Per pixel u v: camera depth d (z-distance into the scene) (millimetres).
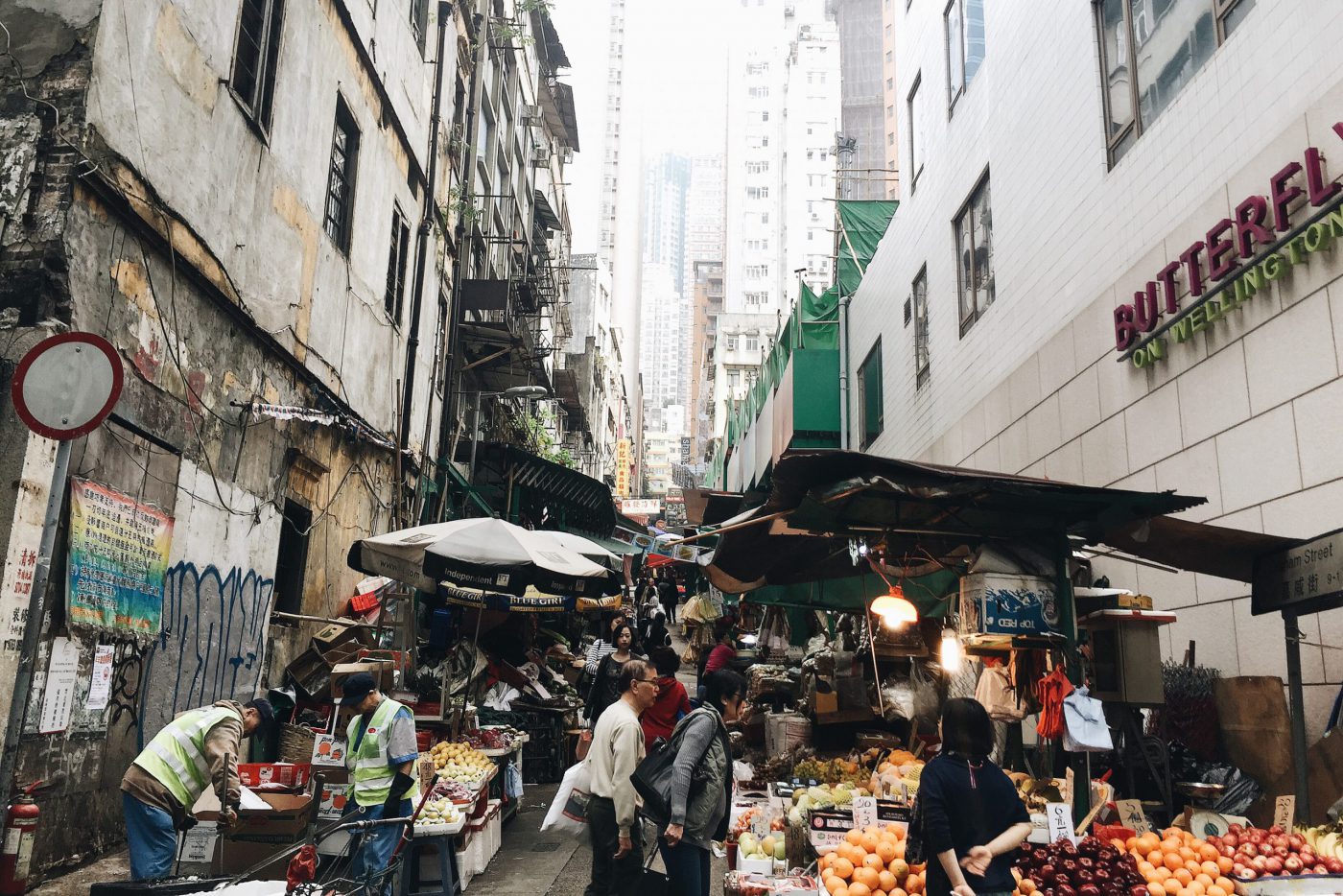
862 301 20484
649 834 5328
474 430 19359
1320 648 6188
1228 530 5754
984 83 13000
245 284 8391
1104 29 9492
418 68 14836
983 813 3771
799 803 6555
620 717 5598
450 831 6266
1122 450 8641
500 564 8406
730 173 112875
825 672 9977
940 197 15094
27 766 5473
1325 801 5629
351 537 11844
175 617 7246
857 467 5574
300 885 3889
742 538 7734
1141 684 6398
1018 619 5855
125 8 6355
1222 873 4938
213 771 5184
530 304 21922
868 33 93250
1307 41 6297
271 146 8984
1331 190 5891
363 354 12133
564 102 33000
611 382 71438
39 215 5777
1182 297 7660
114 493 6320
